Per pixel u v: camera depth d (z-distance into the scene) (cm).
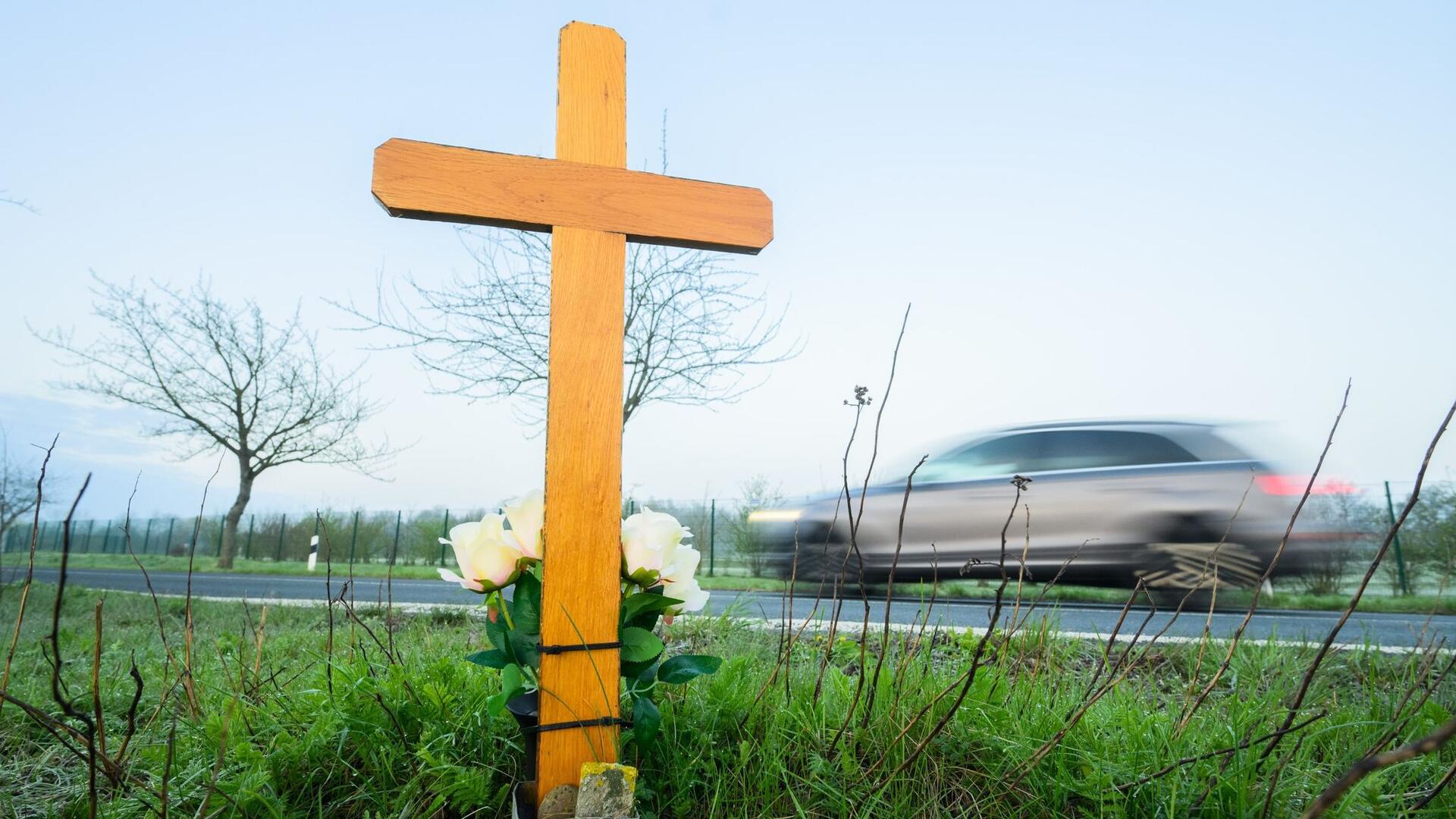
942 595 655
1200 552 534
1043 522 601
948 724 201
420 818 171
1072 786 176
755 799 180
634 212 192
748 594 657
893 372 200
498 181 182
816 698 206
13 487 816
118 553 2609
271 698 222
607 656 172
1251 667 295
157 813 156
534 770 170
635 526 183
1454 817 163
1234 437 563
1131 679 284
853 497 687
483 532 177
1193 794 171
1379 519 849
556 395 176
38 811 176
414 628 385
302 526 1992
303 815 173
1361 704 238
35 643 383
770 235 206
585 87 196
